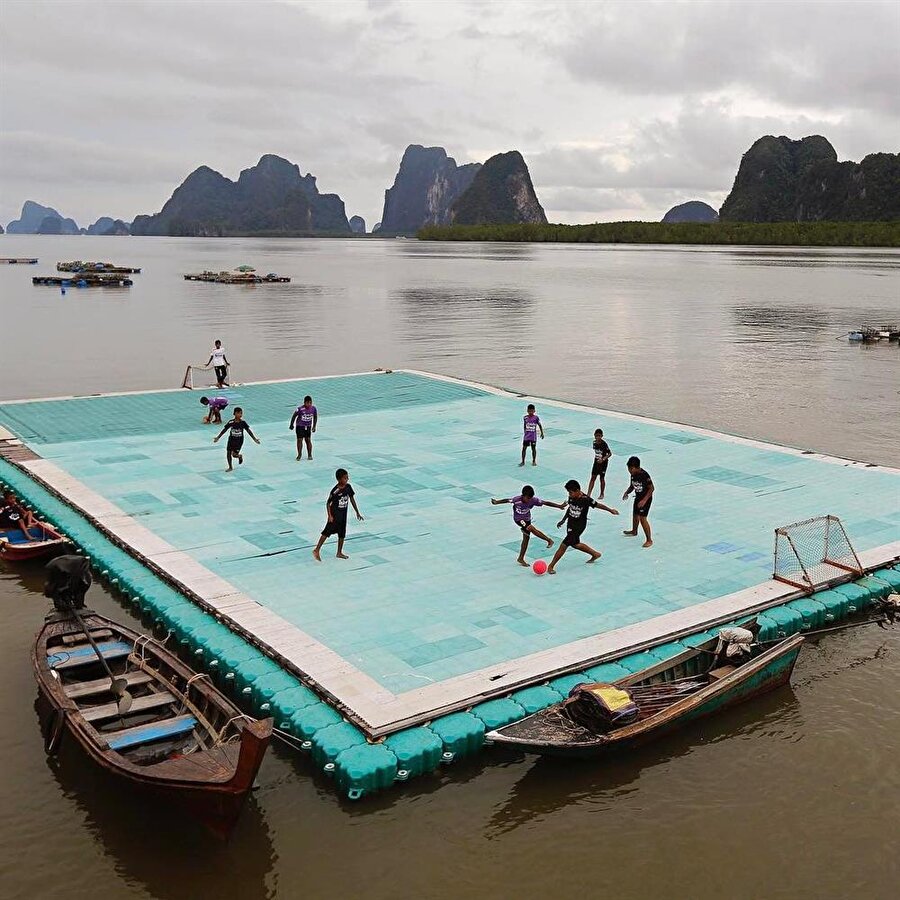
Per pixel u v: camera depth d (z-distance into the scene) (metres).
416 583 15.38
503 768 11.21
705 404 33.78
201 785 9.45
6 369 39.97
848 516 19.08
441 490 20.59
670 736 11.93
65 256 180.75
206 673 13.18
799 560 15.69
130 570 15.95
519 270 125.31
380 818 10.30
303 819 10.29
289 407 29.17
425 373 35.44
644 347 48.56
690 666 12.86
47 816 10.42
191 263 150.75
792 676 13.67
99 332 53.16
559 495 20.30
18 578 17.03
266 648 12.94
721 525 18.47
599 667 12.66
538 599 14.77
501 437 25.52
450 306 71.31
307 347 47.00
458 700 11.62
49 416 27.41
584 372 40.34
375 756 10.59
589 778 11.09
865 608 15.69
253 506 19.28
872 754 11.62
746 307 71.12
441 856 9.76
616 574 15.89
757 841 10.02
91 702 11.75
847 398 35.09
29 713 12.48
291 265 142.75
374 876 9.47
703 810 10.53
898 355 46.44
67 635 13.01
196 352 45.19
